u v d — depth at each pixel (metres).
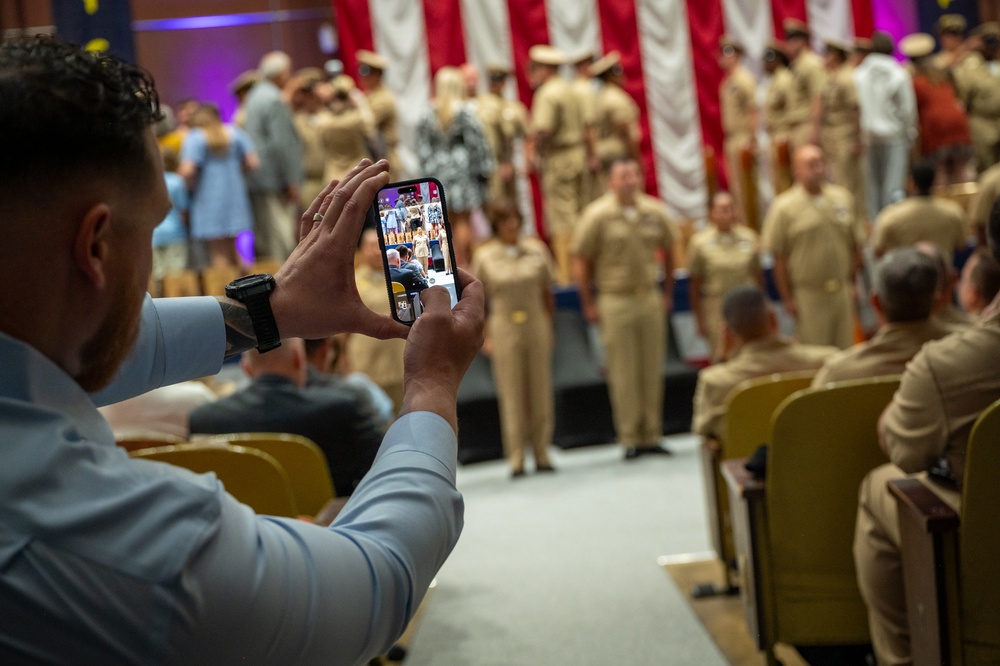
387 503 0.82
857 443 2.50
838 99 8.34
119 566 0.66
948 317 3.19
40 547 0.66
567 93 8.05
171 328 1.03
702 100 9.25
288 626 0.71
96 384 0.79
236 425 2.94
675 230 6.52
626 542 4.34
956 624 1.85
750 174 8.37
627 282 6.19
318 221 1.08
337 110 8.05
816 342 6.66
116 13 8.84
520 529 4.71
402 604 0.79
